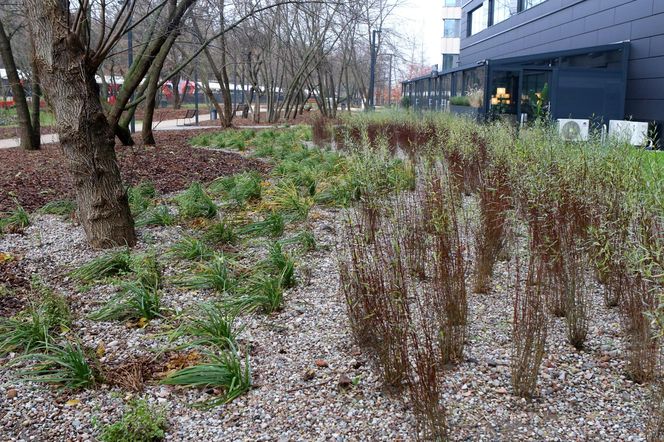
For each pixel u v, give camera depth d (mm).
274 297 4773
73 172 6430
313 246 6348
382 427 3137
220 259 5461
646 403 3209
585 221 4492
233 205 8414
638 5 17922
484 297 4902
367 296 3596
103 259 5660
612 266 4105
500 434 3059
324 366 3846
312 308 4801
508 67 19562
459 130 9164
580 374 3670
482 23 35469
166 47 15930
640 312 3492
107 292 5211
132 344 4242
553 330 4285
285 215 7582
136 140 19812
